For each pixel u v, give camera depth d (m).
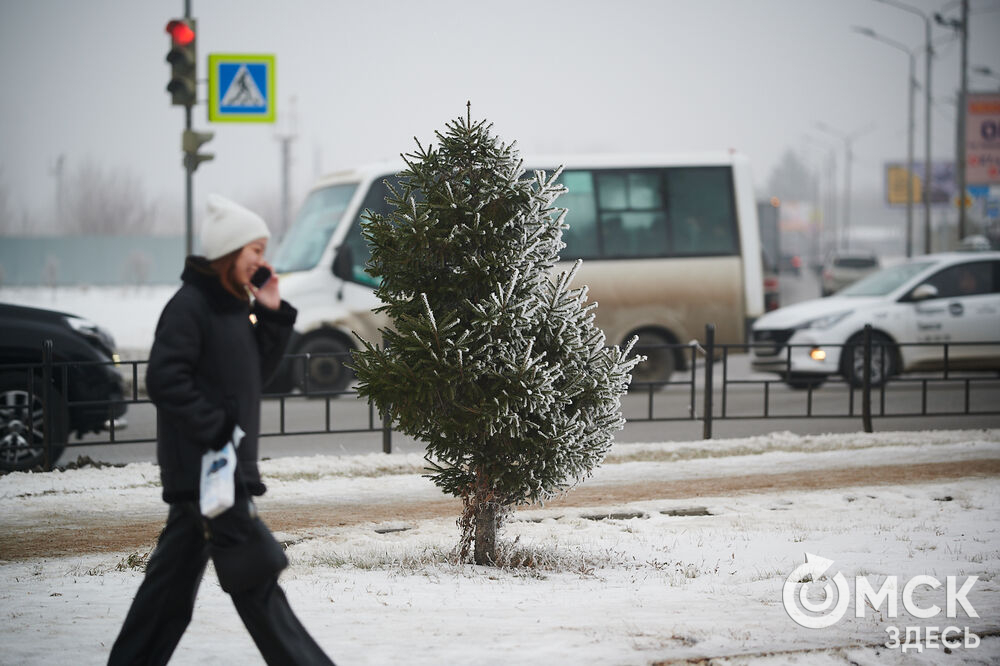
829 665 7.62
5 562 12.12
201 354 6.54
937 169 105.38
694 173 30.86
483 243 11.65
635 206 30.58
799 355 27.00
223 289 6.62
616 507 15.19
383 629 8.62
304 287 28.11
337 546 12.83
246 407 6.63
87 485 16.20
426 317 11.41
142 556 12.19
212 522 6.36
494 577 11.20
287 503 15.50
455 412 11.52
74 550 12.73
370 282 28.44
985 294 28.36
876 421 23.53
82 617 9.06
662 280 30.45
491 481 11.77
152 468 17.23
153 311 58.69
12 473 16.81
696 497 15.87
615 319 30.33
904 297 28.03
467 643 8.11
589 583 10.88
